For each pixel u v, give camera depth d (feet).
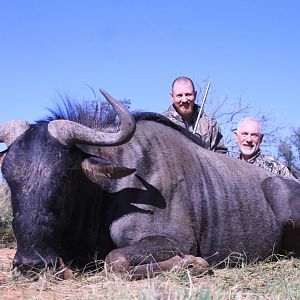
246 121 12.88
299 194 10.58
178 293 6.45
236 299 6.56
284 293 6.98
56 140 8.13
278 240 10.41
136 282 7.68
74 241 8.82
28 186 7.82
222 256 9.64
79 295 6.89
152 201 8.79
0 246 12.77
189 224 9.00
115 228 8.66
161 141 9.38
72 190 8.44
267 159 12.78
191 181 9.36
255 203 10.12
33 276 7.70
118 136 8.16
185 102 12.45
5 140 8.45
